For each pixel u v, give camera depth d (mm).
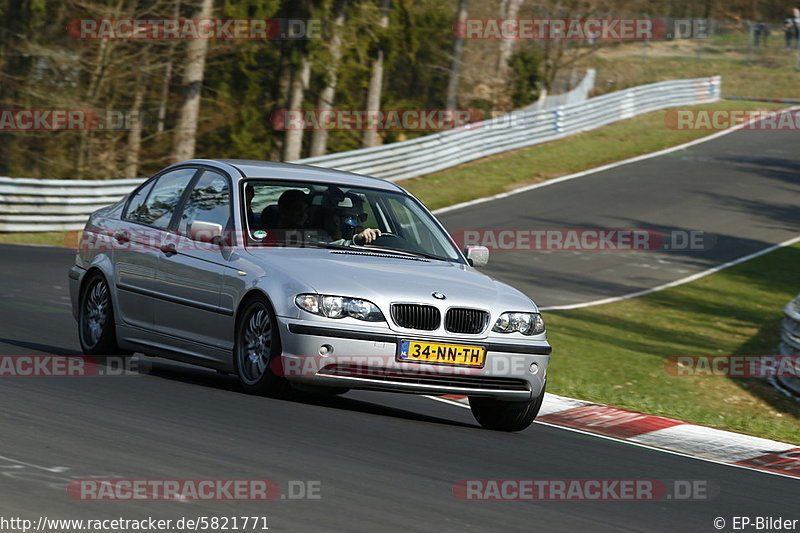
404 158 88062
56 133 100000
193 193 24797
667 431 26219
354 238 23750
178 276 23781
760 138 116125
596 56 156125
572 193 87000
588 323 49281
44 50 93688
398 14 116875
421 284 21844
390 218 24656
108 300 25938
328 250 23078
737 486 19891
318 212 23781
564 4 136000
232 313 22234
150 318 24609
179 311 23703
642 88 125000
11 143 98000
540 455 20281
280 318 21016
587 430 25391
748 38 196500
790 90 169500
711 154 106062
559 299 55594
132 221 26141
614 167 98000
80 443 16109
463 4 131000
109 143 101000
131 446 16266
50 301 39719
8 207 63656
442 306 21375
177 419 18750
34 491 13250
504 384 22031
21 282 44156
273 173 24266
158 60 101938
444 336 21250
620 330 48438
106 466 14898
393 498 14969
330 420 20406
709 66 184375
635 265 66562
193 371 26625
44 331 31578
